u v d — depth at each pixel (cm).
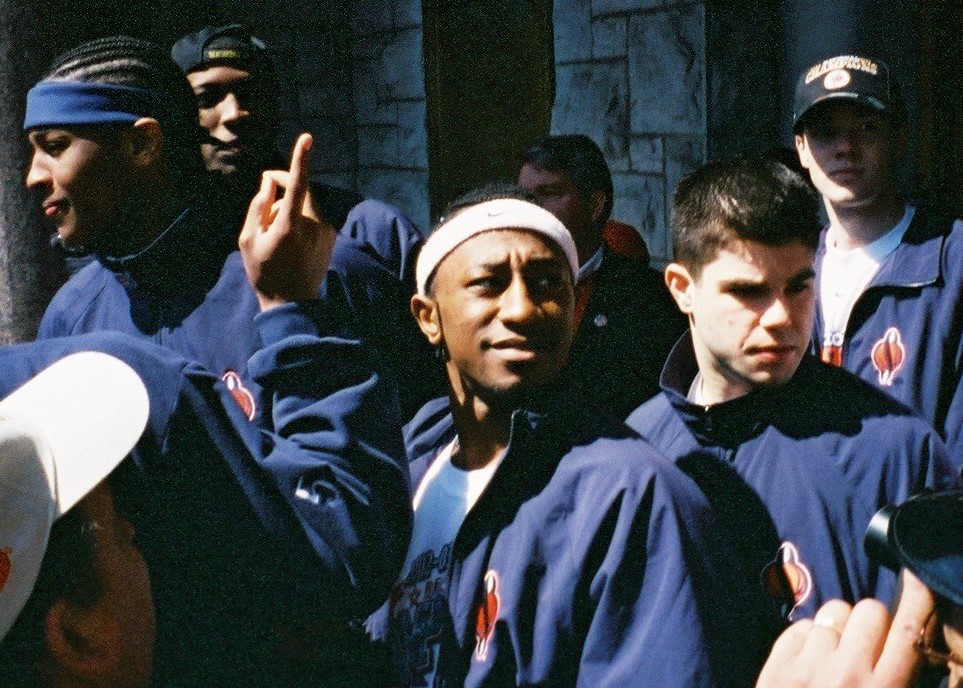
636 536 127
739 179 159
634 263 268
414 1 582
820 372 163
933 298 242
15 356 121
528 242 139
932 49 385
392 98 616
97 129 164
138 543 115
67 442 97
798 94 260
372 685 144
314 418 126
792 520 156
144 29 405
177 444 118
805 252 156
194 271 181
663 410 174
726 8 420
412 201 612
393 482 129
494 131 557
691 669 121
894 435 153
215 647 121
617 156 475
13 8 344
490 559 136
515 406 140
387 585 132
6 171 350
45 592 90
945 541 88
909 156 390
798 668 90
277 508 121
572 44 495
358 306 195
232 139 253
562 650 130
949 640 85
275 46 630
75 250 193
